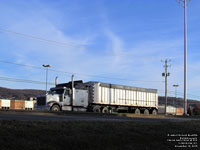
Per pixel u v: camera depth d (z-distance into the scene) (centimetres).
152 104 4212
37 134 991
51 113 2409
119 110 3853
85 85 3319
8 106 5866
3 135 929
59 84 3372
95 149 948
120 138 1118
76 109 3184
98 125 1329
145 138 1201
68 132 1084
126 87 3816
